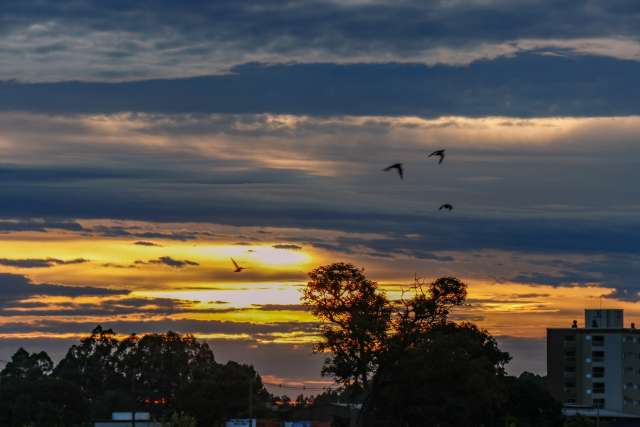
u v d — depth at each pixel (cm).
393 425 15300
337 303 14488
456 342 14562
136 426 16712
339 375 14525
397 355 14288
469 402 14850
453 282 14525
